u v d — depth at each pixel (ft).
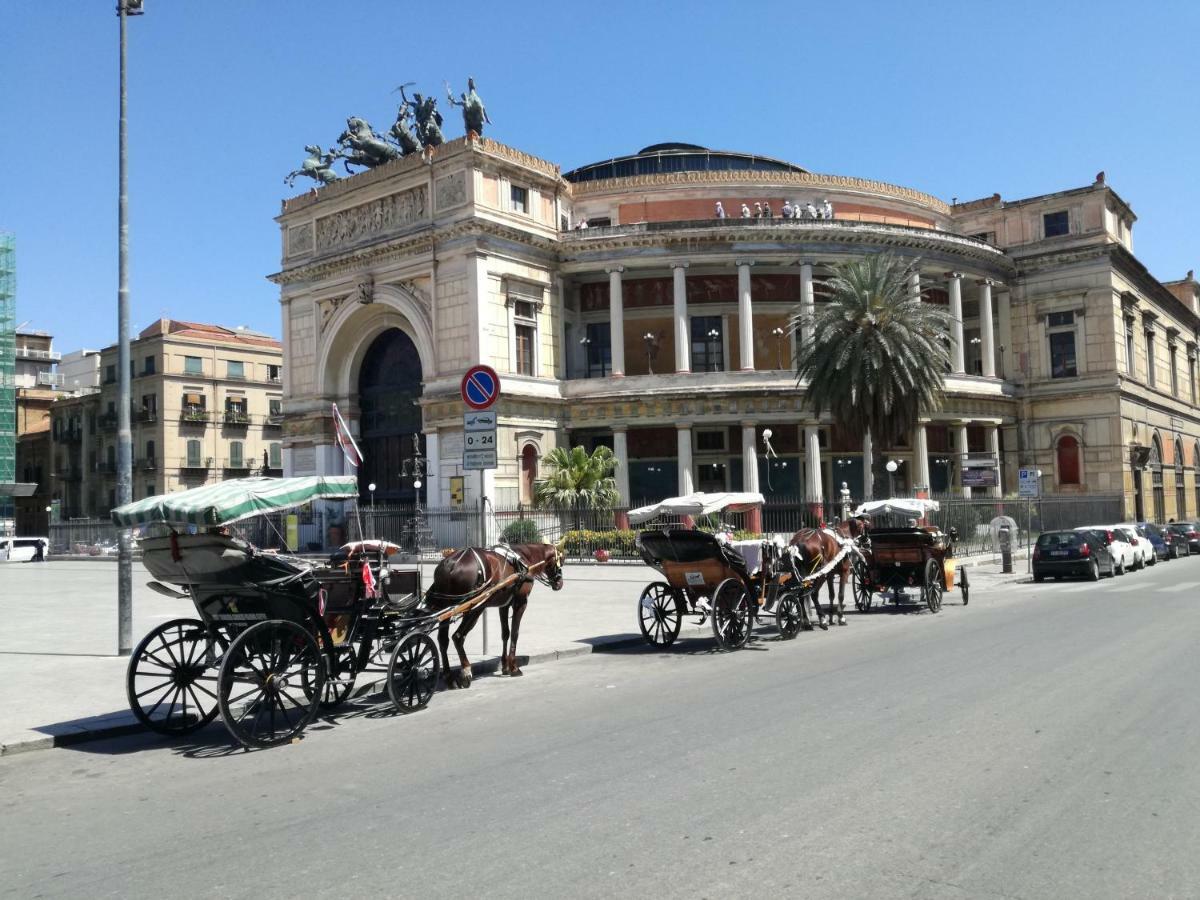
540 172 165.89
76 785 29.17
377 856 21.18
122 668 49.62
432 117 168.45
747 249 167.43
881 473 126.62
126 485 56.18
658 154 203.00
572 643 56.39
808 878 18.93
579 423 167.02
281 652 34.55
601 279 177.58
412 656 39.11
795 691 39.34
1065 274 191.21
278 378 277.44
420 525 146.72
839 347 124.57
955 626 61.11
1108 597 78.59
